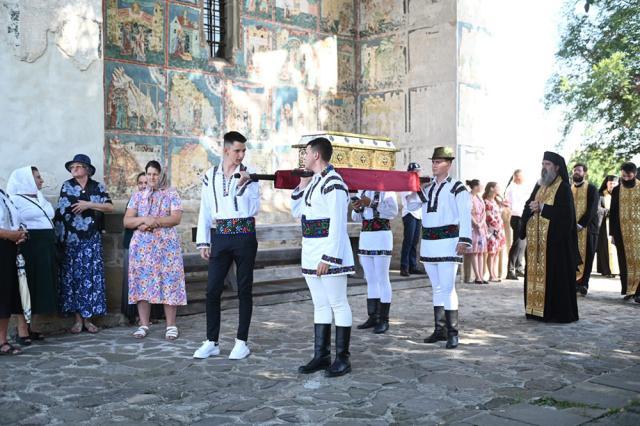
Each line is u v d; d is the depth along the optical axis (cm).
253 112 1266
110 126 1074
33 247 709
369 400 496
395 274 1234
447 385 536
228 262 643
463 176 1311
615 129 2039
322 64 1377
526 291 852
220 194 634
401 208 1356
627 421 438
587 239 1091
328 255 547
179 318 862
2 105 752
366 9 1425
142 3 1107
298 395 510
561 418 445
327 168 561
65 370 588
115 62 1077
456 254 680
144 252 733
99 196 773
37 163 778
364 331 768
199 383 544
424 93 1336
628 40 1966
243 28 1245
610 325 815
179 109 1160
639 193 1022
